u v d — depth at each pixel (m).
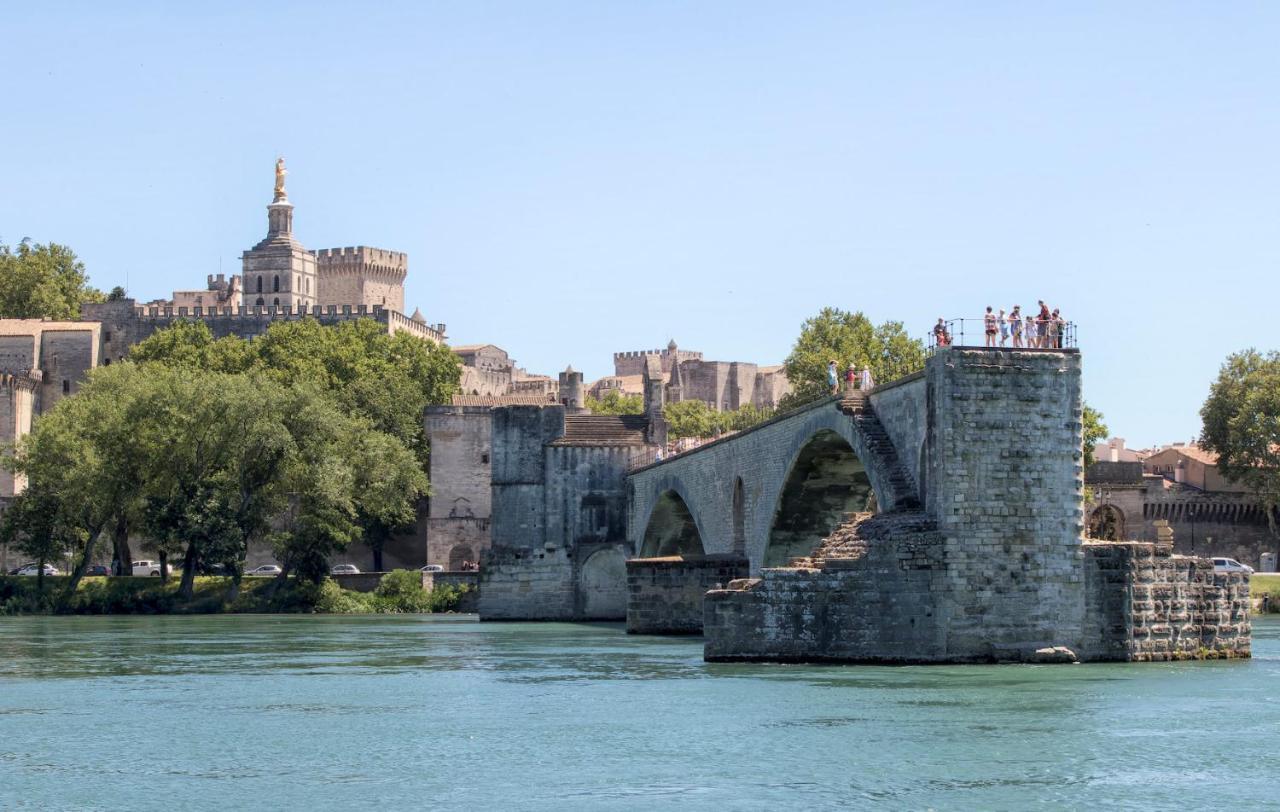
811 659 77.62
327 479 163.25
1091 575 76.44
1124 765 52.16
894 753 54.16
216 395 163.62
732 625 79.56
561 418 147.88
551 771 52.41
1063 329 78.06
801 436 93.00
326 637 117.38
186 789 50.44
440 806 47.62
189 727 62.84
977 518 75.88
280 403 166.38
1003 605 75.75
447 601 168.50
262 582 168.62
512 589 145.75
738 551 109.00
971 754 53.91
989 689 67.38
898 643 75.88
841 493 97.31
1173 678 70.69
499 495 146.88
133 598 164.50
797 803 47.44
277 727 62.59
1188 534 185.00
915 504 79.44
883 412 84.62
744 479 105.94
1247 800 47.59
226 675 83.56
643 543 138.75
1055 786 49.34
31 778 52.41
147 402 163.12
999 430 76.25
